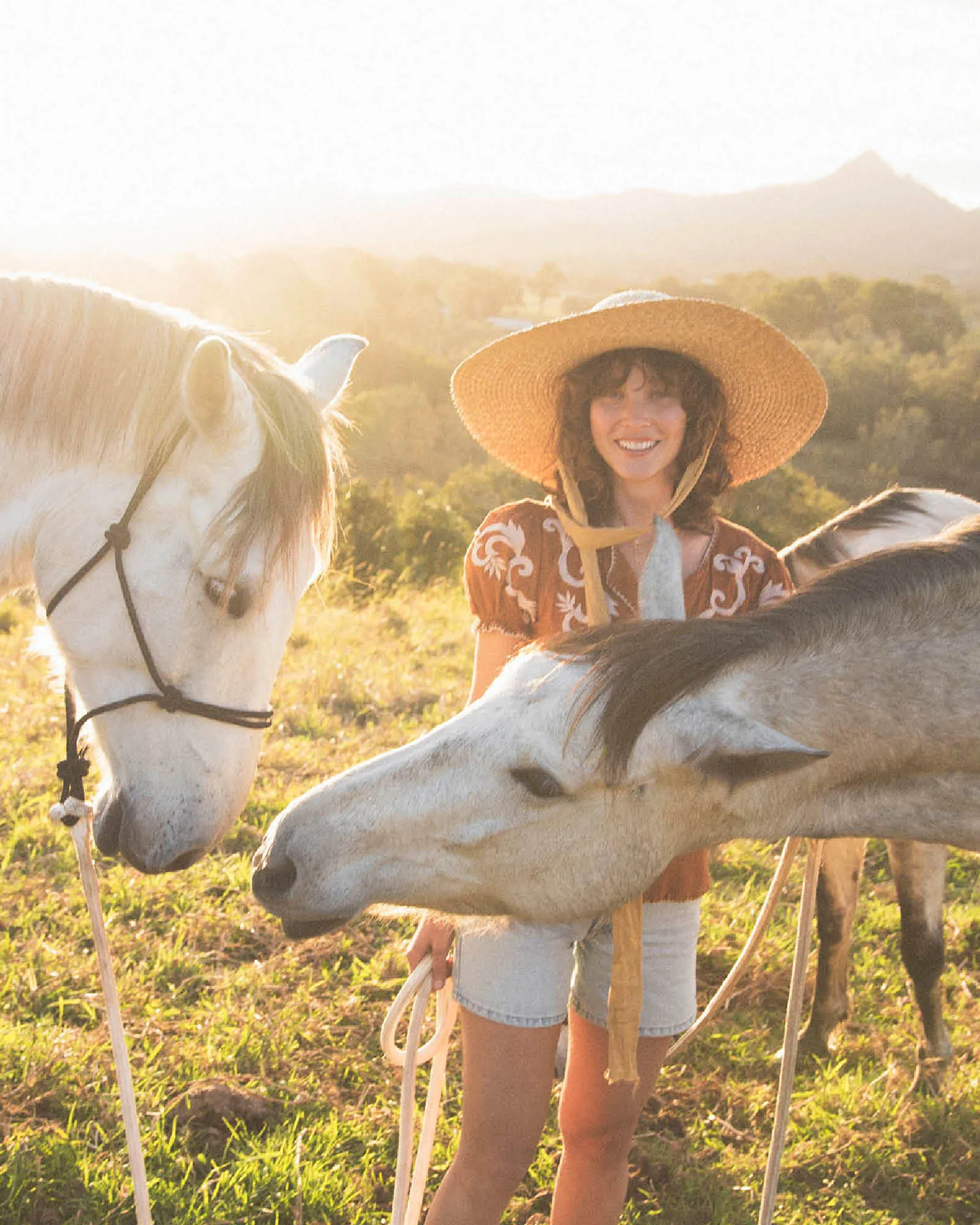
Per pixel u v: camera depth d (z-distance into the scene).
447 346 137.62
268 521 2.14
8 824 4.45
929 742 1.83
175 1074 2.95
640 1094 2.11
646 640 1.75
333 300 140.12
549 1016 2.00
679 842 1.83
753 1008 3.65
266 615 2.22
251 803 4.70
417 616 8.98
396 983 3.49
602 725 1.70
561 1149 2.85
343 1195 2.57
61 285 2.27
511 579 2.16
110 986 2.02
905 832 1.94
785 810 1.87
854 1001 3.69
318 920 1.81
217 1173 2.60
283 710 5.95
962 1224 2.79
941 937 3.23
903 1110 3.11
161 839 2.25
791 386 2.22
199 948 3.64
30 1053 2.91
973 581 1.85
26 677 6.52
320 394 2.45
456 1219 2.04
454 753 1.78
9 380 2.19
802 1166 2.90
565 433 2.24
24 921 3.65
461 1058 3.18
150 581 2.18
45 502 2.23
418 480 49.09
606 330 2.12
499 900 1.85
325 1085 2.99
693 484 2.15
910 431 60.78
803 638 1.82
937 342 94.75
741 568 2.20
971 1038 3.48
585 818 1.78
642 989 2.02
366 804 1.78
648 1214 2.70
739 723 1.66
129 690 2.24
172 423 2.18
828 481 56.41
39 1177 2.52
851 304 102.75
